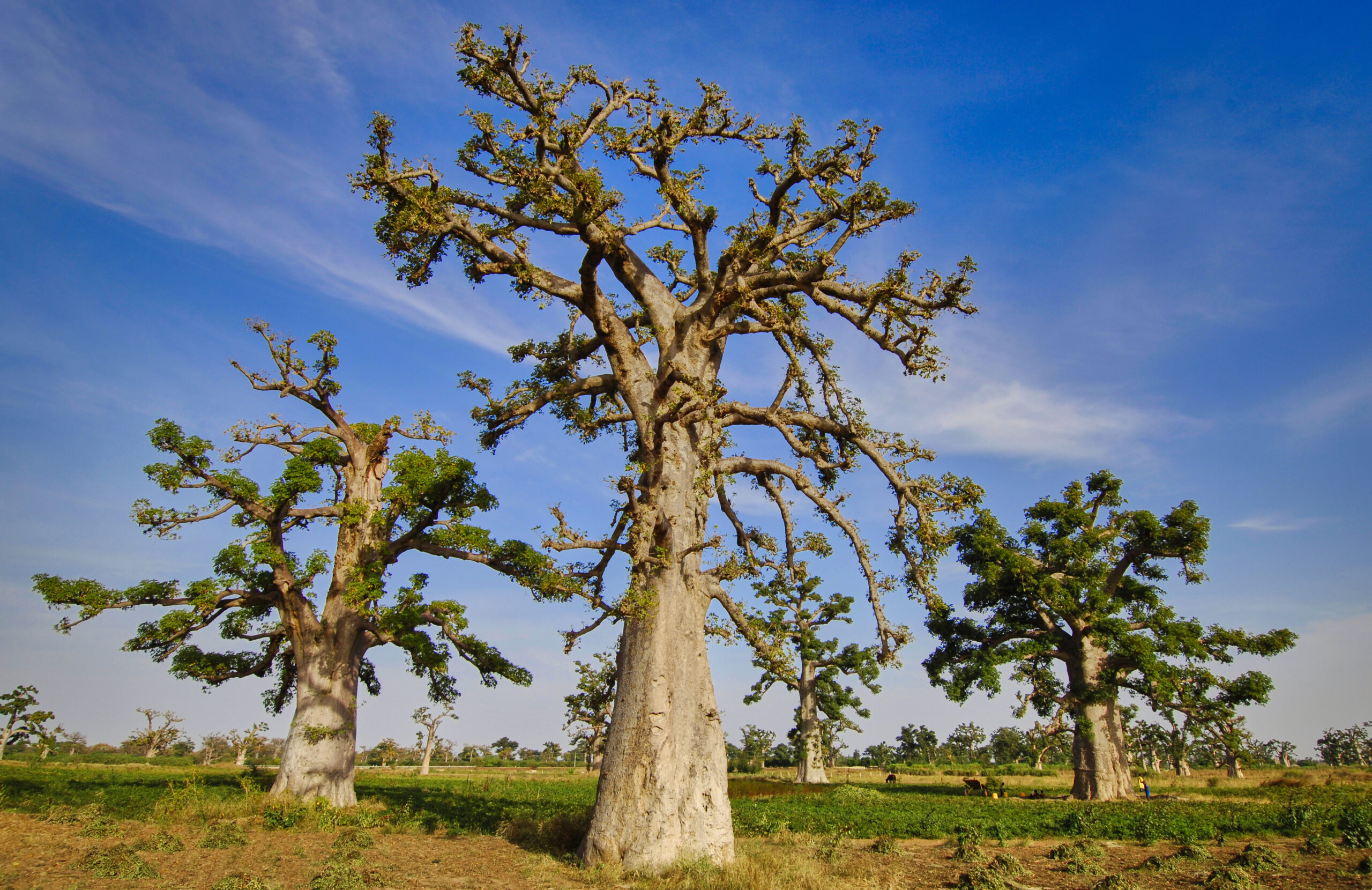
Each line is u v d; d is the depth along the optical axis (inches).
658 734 527.8
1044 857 632.4
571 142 599.2
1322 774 1831.9
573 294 642.8
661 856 494.6
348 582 858.8
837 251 605.0
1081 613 1283.2
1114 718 1333.7
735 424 639.8
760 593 627.2
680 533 583.8
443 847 595.5
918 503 593.3
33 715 1665.8
